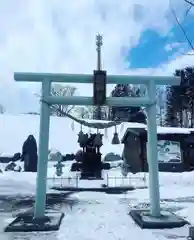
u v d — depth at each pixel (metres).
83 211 10.26
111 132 42.81
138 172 22.47
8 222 8.50
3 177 18.62
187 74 25.67
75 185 17.41
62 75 8.77
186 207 10.96
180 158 22.97
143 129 24.42
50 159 29.78
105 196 14.05
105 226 7.98
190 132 23.38
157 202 8.56
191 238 6.61
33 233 7.23
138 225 8.09
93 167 21.17
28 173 21.09
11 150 36.47
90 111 61.22
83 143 22.16
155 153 8.77
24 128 46.97
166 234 7.11
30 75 8.69
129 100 8.84
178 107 45.34
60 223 8.23
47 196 14.15
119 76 8.90
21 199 13.44
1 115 53.00
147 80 8.96
